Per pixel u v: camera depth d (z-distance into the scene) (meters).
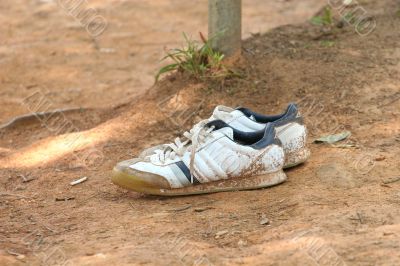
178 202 6.41
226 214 6.04
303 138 6.90
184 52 8.95
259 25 14.22
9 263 5.28
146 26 14.86
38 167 7.80
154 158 6.52
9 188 7.27
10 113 10.31
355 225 5.52
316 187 6.44
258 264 5.05
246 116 6.83
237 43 8.95
